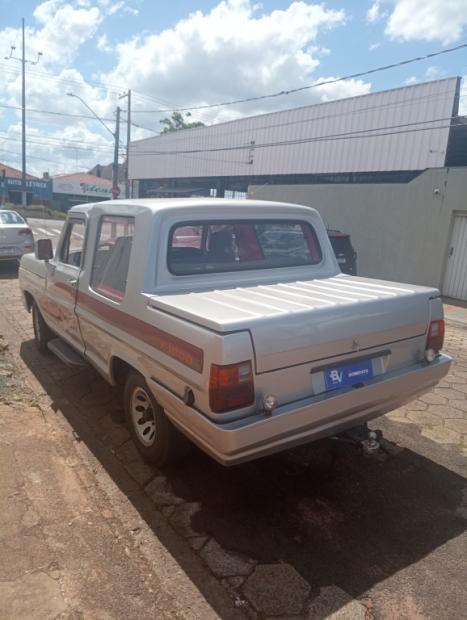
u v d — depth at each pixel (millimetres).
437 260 11797
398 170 19703
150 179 38344
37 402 4387
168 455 3215
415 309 3189
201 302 2842
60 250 4770
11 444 3600
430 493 3225
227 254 3580
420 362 3285
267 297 3018
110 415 4223
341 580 2453
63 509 2904
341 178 23344
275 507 3029
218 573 2475
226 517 2918
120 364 3590
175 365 2666
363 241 13469
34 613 2172
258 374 2469
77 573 2422
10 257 11367
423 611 2277
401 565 2566
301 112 23828
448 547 2715
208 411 2445
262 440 2484
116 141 30938
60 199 56656
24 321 7207
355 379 2879
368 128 20672
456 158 18062
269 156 26250
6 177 51469
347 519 2936
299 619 2219
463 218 11328
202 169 32188
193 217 3381
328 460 3588
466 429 4195
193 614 2229
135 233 3309
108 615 2197
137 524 2822
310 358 2654
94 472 3332
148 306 2975
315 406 2623
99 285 3721
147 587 2365
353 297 3043
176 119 60031
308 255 4125
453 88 17484
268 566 2533
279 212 3938
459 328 8656
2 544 2578
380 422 4273
